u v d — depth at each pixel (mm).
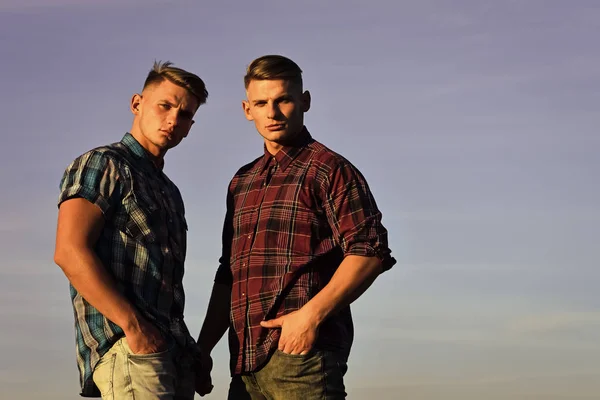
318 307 4461
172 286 4668
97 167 4520
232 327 4758
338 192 4625
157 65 4863
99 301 4312
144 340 4367
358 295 4555
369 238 4555
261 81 4750
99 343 4457
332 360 4586
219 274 5039
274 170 4820
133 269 4512
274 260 4633
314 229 4648
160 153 4855
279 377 4555
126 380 4367
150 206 4621
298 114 4809
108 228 4500
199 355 4777
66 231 4359
